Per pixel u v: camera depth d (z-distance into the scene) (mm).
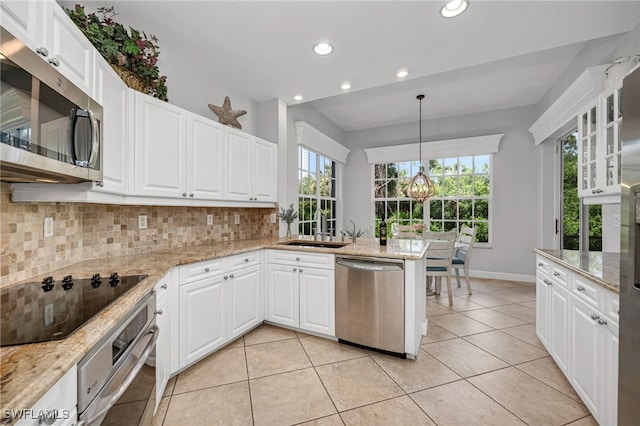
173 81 2656
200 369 2141
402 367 2178
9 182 1367
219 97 3156
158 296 1680
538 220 4559
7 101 905
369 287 2391
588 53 2914
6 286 1343
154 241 2459
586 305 1631
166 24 2178
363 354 2377
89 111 1311
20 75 961
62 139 1185
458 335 2736
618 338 1224
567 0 1877
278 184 3605
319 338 2666
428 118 5305
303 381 2000
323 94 3469
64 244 1765
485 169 5008
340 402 1783
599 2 1894
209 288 2256
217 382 1983
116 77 1747
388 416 1664
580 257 2129
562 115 3414
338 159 5637
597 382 1511
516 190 4723
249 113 3574
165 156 2180
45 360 729
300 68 2816
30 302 1148
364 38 2328
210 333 2264
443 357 2326
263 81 3102
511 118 4750
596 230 3383
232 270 2494
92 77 1487
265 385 1955
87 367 865
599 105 2176
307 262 2686
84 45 1419
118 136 1783
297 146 4289
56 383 718
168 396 1827
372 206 5859
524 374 2076
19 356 748
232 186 2838
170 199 2256
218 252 2393
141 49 2002
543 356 2332
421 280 2629
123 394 1134
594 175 2316
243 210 3480
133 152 1945
